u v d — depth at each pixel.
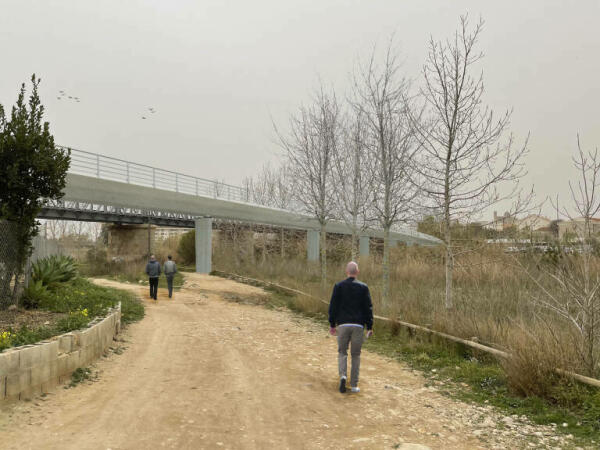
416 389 6.07
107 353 7.67
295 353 8.41
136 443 3.87
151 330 10.46
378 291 14.30
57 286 11.03
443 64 10.20
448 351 8.18
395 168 12.84
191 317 12.90
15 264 8.47
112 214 36.50
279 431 4.32
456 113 10.14
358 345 5.79
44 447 3.68
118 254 39.62
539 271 11.89
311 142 18.50
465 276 15.27
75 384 5.70
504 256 14.67
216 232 44.16
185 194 28.39
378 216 13.39
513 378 5.69
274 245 42.44
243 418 4.67
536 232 14.00
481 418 4.87
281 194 37.59
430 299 11.98
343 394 5.68
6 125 8.55
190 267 38.06
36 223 8.89
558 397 5.18
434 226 12.28
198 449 3.79
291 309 15.90
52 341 5.59
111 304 10.77
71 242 55.03
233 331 10.79
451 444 4.08
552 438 4.26
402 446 3.91
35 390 5.05
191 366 7.15
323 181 18.25
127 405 4.97
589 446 4.05
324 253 18.16
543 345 5.84
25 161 8.52
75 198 22.88
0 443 3.68
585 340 5.81
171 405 5.03
